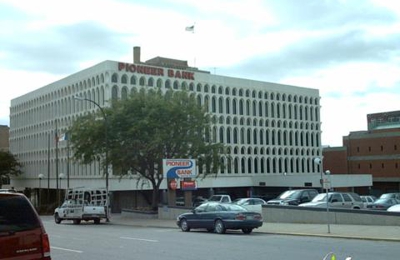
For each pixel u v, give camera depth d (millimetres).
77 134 39156
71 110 68125
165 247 16562
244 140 74500
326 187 21938
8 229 7480
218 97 71688
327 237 20203
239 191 72625
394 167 80500
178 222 25281
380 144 82875
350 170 86562
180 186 37312
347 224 24594
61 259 14031
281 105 80750
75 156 39625
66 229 27734
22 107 86375
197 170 40781
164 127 37094
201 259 13477
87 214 33656
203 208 24078
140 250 15859
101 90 60625
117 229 27562
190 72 68250
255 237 20531
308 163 84438
